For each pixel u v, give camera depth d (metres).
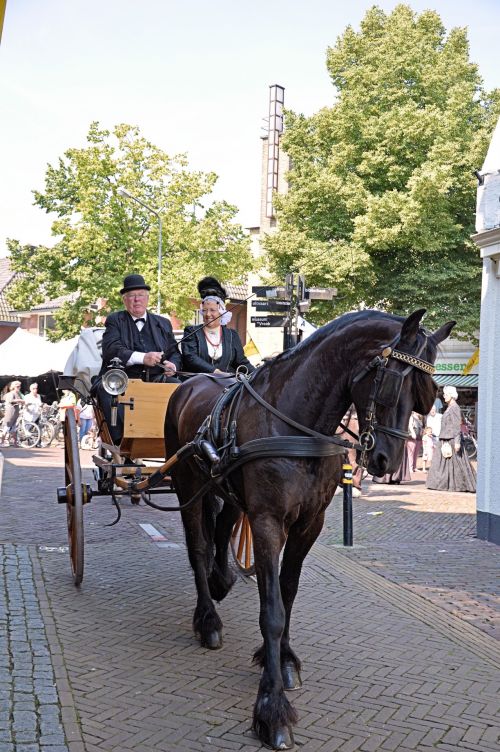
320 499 4.08
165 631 5.36
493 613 6.23
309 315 26.17
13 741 3.59
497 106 26.80
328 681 4.59
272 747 3.71
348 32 27.16
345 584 6.98
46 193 29.28
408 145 25.25
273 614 3.89
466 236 25.66
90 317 30.81
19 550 7.57
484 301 9.75
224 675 4.59
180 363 6.79
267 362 4.41
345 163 25.84
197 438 4.69
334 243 25.83
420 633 5.60
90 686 4.34
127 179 28.38
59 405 24.06
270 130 40.72
